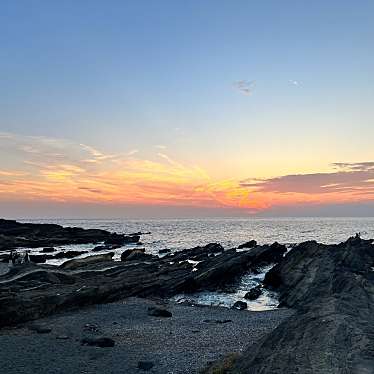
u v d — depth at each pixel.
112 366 21.64
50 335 27.89
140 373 20.58
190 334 28.45
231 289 50.41
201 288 49.09
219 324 31.69
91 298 39.00
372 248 65.31
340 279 39.22
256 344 19.45
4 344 25.61
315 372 13.62
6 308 30.30
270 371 14.84
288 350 16.00
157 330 29.67
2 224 127.06
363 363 13.57
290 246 104.44
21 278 42.75
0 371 20.83
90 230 134.38
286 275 50.16
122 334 28.48
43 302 33.75
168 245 119.62
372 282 37.41
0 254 87.44
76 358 22.95
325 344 15.46
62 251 97.06
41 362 22.23
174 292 47.06
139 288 45.44
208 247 89.81
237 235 172.25
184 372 20.58
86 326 30.20
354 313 19.77
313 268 48.97
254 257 65.38
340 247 61.47
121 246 115.19
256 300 44.56
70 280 45.38
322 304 21.66
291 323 19.23
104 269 53.62
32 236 116.62
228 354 22.36
